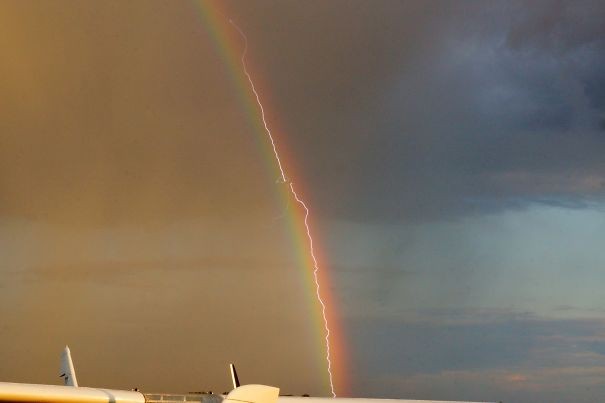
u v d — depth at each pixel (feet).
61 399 90.27
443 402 144.97
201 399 100.89
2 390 87.61
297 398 132.87
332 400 135.03
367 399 138.62
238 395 86.12
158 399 98.37
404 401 141.49
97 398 92.53
